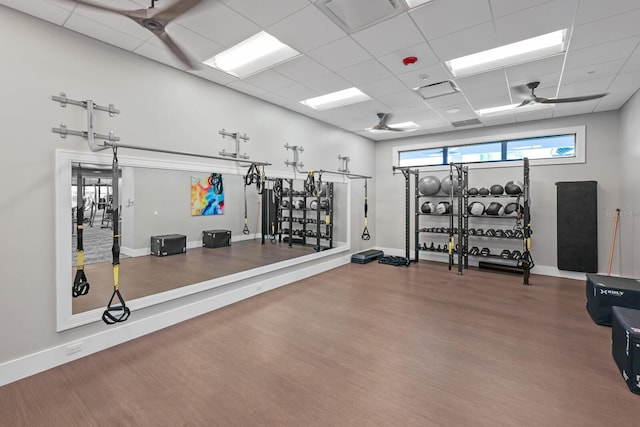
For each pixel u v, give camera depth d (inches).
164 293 137.6
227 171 166.6
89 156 113.7
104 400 87.0
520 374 99.0
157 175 292.7
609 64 137.0
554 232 224.2
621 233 197.3
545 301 169.3
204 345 119.4
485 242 252.2
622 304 133.3
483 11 99.4
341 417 79.7
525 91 171.3
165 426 76.9
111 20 103.1
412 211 293.0
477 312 153.3
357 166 283.1
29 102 100.2
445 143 270.7
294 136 210.8
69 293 108.3
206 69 143.9
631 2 93.6
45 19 102.3
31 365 100.0
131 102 126.0
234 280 168.6
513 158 243.3
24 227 99.5
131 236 278.1
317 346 118.3
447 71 146.3
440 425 76.6
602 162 207.2
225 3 95.5
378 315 149.5
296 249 310.3
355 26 108.6
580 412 81.2
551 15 101.0
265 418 79.4
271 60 138.3
